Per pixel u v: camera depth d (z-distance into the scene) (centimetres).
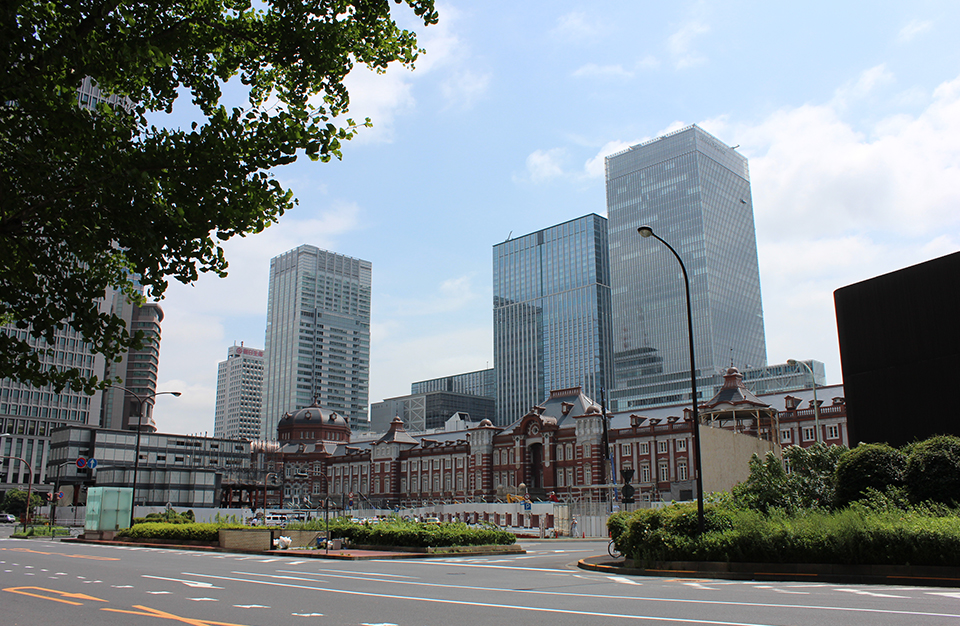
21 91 1059
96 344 1252
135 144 1209
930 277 3528
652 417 9588
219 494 11444
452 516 7731
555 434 10156
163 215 1140
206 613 1425
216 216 1189
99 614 1416
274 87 1482
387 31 1458
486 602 1577
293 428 14750
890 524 2044
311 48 1354
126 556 3419
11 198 1110
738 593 1709
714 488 3953
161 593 1794
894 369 3644
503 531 3872
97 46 1105
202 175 1181
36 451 15500
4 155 1099
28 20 1117
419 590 1844
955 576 1881
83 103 1370
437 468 11862
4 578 2244
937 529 1961
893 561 1997
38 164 1094
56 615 1405
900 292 3669
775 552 2198
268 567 2698
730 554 2288
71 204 1153
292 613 1419
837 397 8169
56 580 2172
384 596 1708
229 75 1437
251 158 1266
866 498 2575
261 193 1266
